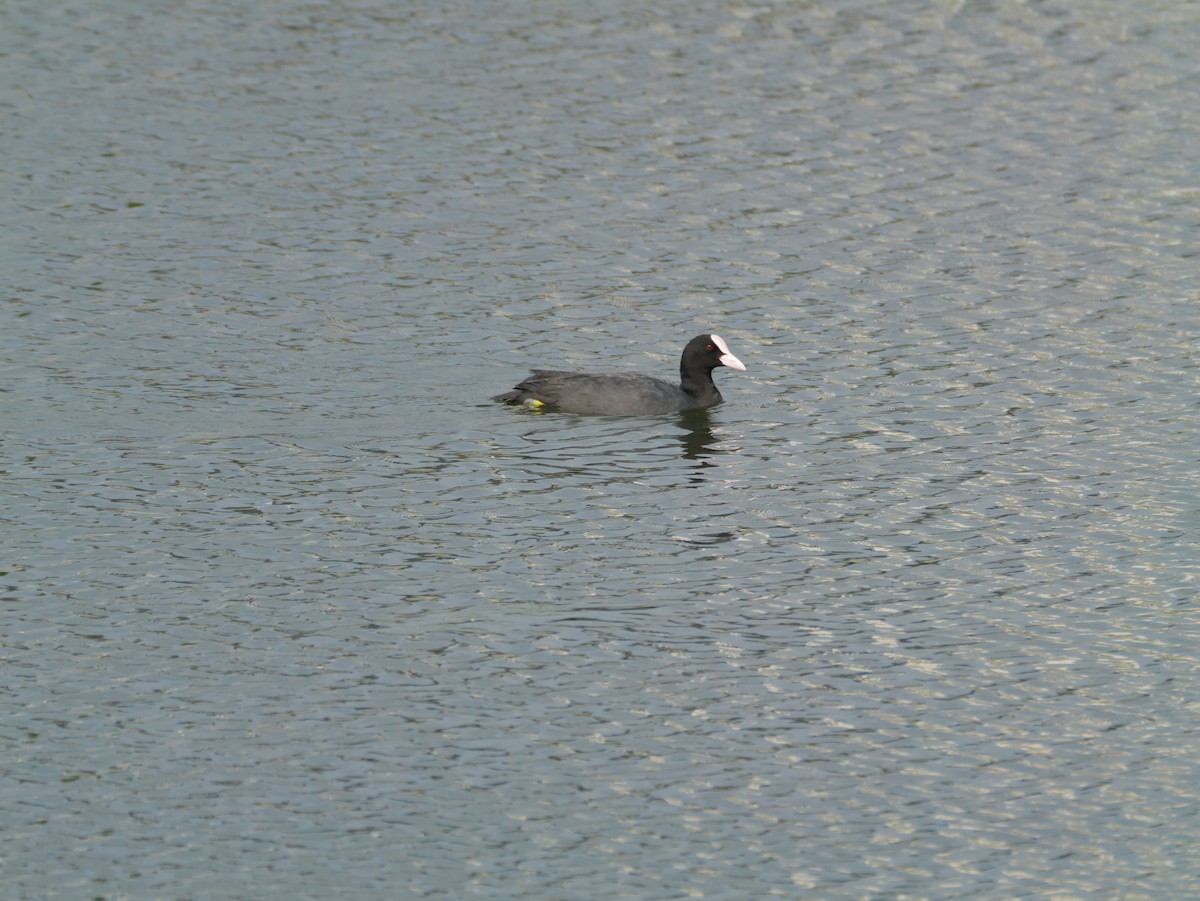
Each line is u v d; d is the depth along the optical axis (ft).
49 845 51.93
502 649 64.28
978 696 61.98
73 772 55.67
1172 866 52.26
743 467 81.92
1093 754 58.44
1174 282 103.96
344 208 114.83
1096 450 83.46
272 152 123.44
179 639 64.34
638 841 52.85
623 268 106.73
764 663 63.87
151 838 52.37
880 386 91.35
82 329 95.81
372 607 67.31
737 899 50.11
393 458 81.46
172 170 120.06
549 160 122.52
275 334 96.22
